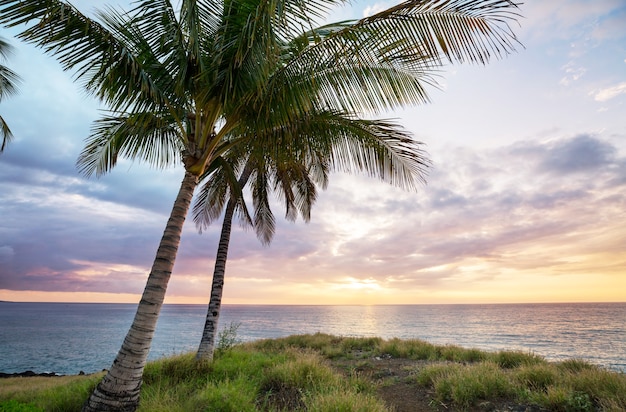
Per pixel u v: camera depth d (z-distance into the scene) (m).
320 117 5.70
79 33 4.17
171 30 5.04
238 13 4.81
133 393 4.19
